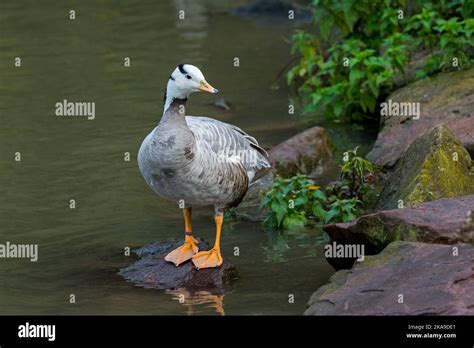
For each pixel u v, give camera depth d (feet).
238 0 79.20
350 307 25.27
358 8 47.67
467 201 29.27
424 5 45.96
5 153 43.11
